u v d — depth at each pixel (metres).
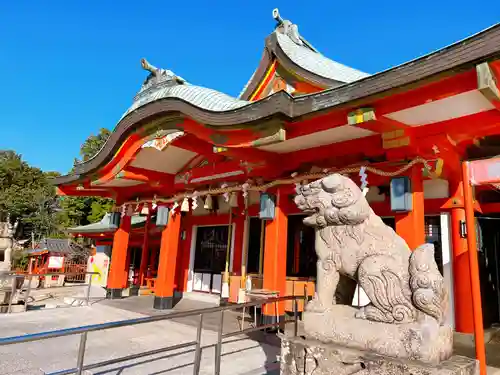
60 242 24.11
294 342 3.55
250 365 5.04
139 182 9.95
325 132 5.58
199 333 4.16
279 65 8.59
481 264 6.80
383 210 7.33
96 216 31.20
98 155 8.81
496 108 4.05
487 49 3.27
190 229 11.98
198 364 4.11
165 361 5.19
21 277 9.90
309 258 8.94
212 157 8.09
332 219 3.70
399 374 2.85
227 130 5.61
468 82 3.70
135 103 8.57
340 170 5.72
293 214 9.37
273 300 4.80
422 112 4.43
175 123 6.66
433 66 3.64
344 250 3.66
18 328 7.30
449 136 4.86
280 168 6.89
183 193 9.10
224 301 9.57
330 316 3.55
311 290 7.72
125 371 4.74
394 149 5.17
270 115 4.86
